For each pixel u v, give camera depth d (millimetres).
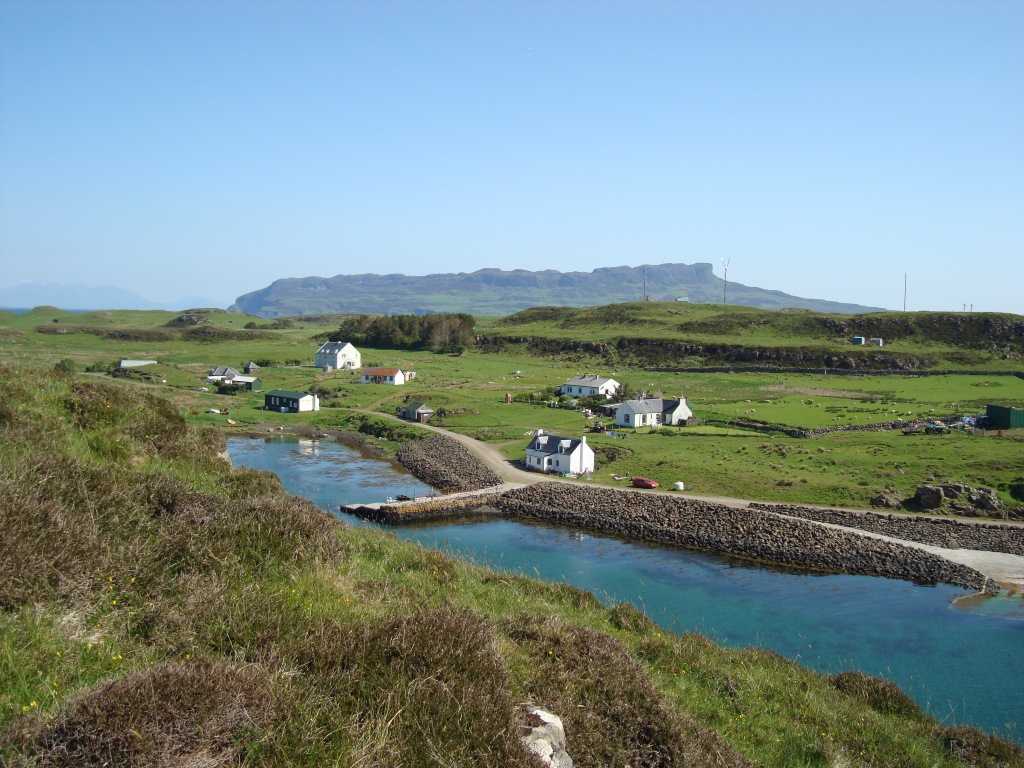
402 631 8906
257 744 6520
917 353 182000
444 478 80188
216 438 22812
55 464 12242
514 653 11094
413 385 154000
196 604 9125
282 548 12289
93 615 8492
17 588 8312
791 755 13062
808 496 68750
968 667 34125
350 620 9805
